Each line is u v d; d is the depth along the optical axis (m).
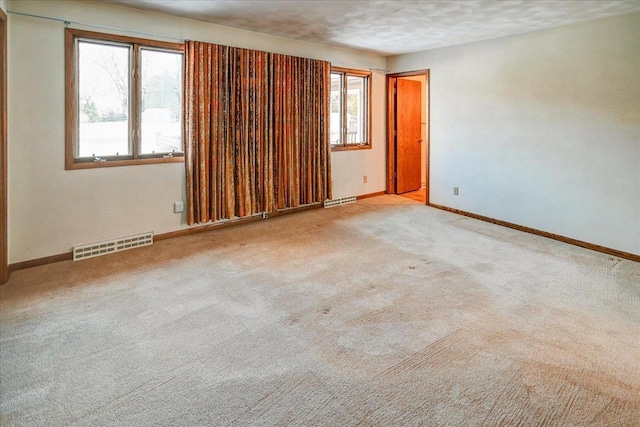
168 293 2.96
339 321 2.54
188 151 4.28
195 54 4.18
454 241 4.31
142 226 4.14
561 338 2.33
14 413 1.72
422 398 1.82
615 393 1.85
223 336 2.36
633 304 2.79
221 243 4.21
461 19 4.09
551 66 4.34
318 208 5.86
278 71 4.96
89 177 3.74
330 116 5.79
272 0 3.56
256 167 4.89
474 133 5.30
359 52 6.02
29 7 3.28
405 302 2.81
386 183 6.90
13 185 3.34
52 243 3.58
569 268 3.50
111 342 2.29
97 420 1.68
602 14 3.75
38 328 2.44
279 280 3.21
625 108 3.73
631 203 3.74
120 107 3.94
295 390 1.88
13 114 3.29
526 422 1.68
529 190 4.67
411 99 7.00
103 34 3.67
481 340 2.31
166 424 1.66
